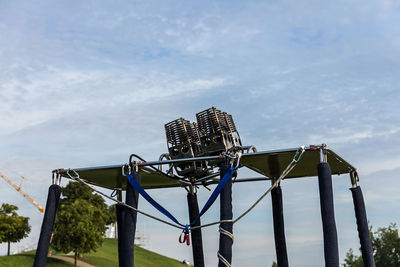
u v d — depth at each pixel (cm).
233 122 1466
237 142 1455
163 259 8662
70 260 6688
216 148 1398
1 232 6147
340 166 1501
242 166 1445
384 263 5200
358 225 1505
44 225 1332
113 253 8062
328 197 1184
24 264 5997
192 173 1497
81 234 6088
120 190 1797
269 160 1405
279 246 1639
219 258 1176
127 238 1305
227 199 1218
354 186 1527
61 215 6156
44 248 1312
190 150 1460
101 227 6806
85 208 6438
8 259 6084
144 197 1332
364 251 1484
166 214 1314
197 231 1681
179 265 8400
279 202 1670
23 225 6412
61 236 6047
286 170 1247
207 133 1411
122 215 1491
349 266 5434
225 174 1237
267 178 1769
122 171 1409
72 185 7619
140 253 8869
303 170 1628
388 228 5316
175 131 1490
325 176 1200
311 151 1297
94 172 1467
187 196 1705
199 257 1670
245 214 1216
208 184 1705
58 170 1402
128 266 1288
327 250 1148
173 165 1508
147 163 1358
